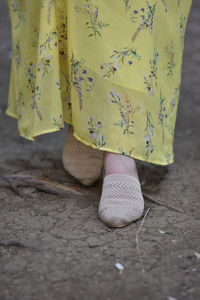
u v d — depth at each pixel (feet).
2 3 22.04
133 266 4.36
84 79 5.06
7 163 7.52
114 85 5.02
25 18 5.57
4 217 5.45
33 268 4.32
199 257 4.51
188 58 16.01
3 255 4.56
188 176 6.98
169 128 5.77
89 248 4.69
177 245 4.75
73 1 4.97
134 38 5.01
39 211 5.62
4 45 16.51
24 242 4.74
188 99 12.17
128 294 3.94
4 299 3.87
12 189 6.31
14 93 6.28
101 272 4.26
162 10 5.21
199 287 4.03
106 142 5.15
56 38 5.00
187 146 8.80
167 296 3.91
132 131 5.15
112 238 4.90
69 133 6.25
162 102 5.49
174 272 4.26
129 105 5.08
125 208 5.09
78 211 5.59
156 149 5.48
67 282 4.11
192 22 20.59
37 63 5.08
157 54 5.29
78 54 5.03
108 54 4.98
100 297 3.90
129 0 4.93
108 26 4.96
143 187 6.42
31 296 3.91
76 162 6.13
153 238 4.90
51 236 4.95
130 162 5.51
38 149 8.45
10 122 10.32
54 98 5.05
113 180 5.34
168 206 5.73
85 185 6.26
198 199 6.06
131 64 5.04
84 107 5.15
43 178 6.29
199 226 5.21
